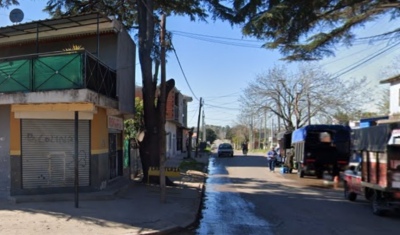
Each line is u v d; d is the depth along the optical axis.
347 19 12.49
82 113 14.32
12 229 9.16
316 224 11.14
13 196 13.29
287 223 11.26
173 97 44.31
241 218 12.02
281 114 53.47
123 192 15.38
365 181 13.68
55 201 12.98
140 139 18.78
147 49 18.64
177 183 19.72
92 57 13.44
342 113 50.12
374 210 12.68
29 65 13.15
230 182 22.59
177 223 10.59
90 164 14.54
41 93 12.88
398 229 10.59
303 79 56.03
